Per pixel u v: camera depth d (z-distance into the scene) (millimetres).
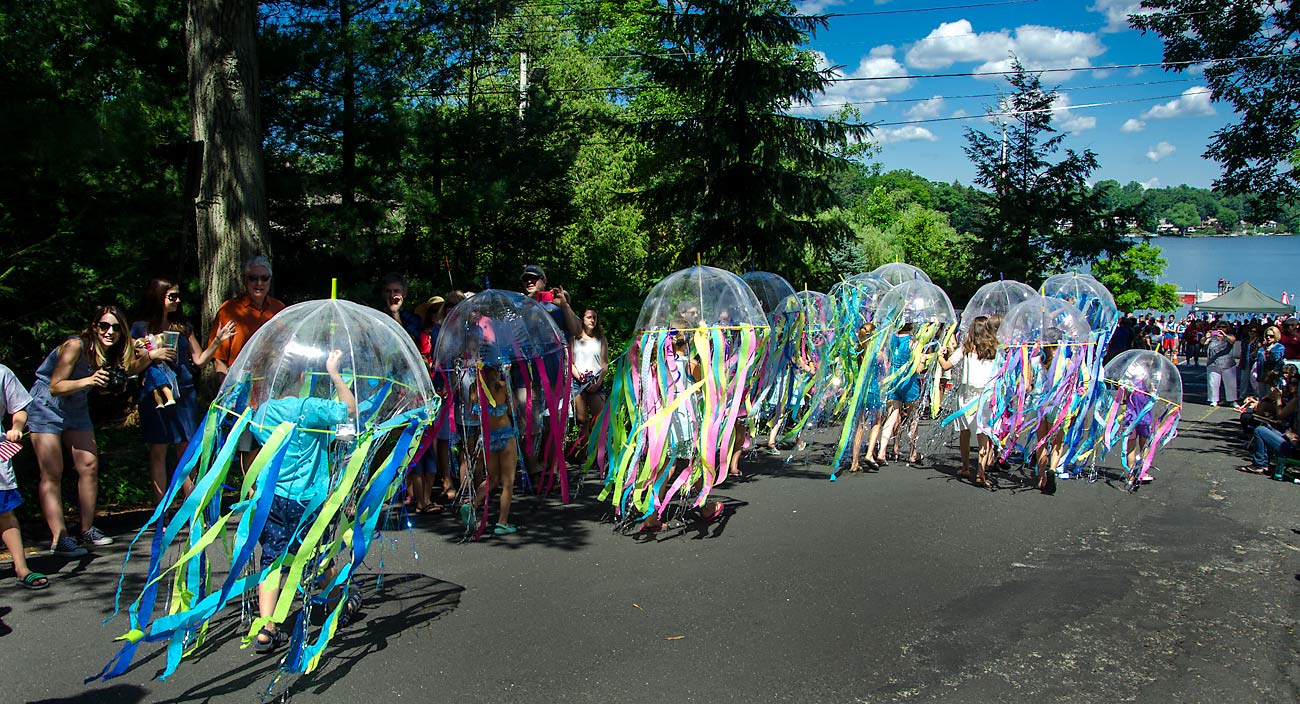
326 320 4242
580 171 22734
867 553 6051
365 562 5727
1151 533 6797
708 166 17453
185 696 3895
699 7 17234
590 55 26625
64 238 8219
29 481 7250
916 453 9367
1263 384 13125
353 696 3916
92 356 5910
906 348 8938
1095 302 12086
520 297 6977
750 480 8328
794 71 17172
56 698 3846
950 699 3982
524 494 7699
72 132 7242
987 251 28547
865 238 41500
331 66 11977
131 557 5754
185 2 9391
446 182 13047
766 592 5262
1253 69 20656
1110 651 4543
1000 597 5273
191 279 10070
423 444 6359
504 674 4145
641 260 19500
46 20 8055
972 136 28969
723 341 6465
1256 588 5559
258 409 4164
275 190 11461
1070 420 8250
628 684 4062
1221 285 61344
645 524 6559
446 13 13742
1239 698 4055
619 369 6809
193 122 8430
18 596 5047
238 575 3992
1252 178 21312
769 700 3936
